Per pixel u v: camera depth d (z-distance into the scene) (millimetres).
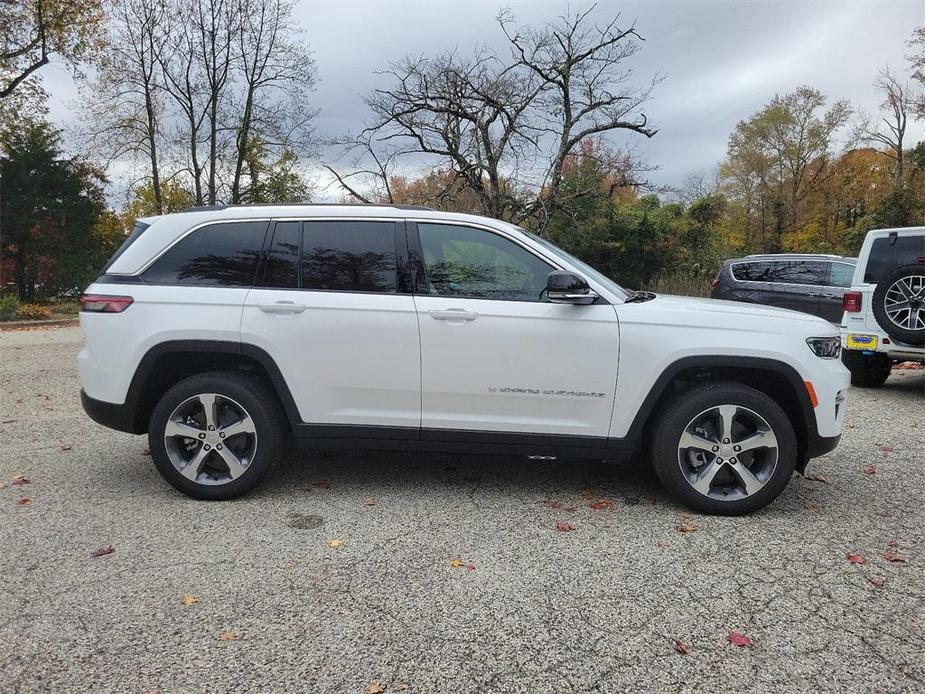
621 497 4117
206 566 3113
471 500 4031
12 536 3426
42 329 16375
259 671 2344
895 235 7348
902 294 6984
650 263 26328
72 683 2262
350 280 3871
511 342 3744
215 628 2602
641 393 3752
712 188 42000
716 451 3766
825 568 3176
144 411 4027
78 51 23438
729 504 3781
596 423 3805
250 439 3922
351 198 25484
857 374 8180
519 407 3809
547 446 3842
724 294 11641
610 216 26484
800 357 3707
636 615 2740
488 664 2402
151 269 3916
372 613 2729
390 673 2346
